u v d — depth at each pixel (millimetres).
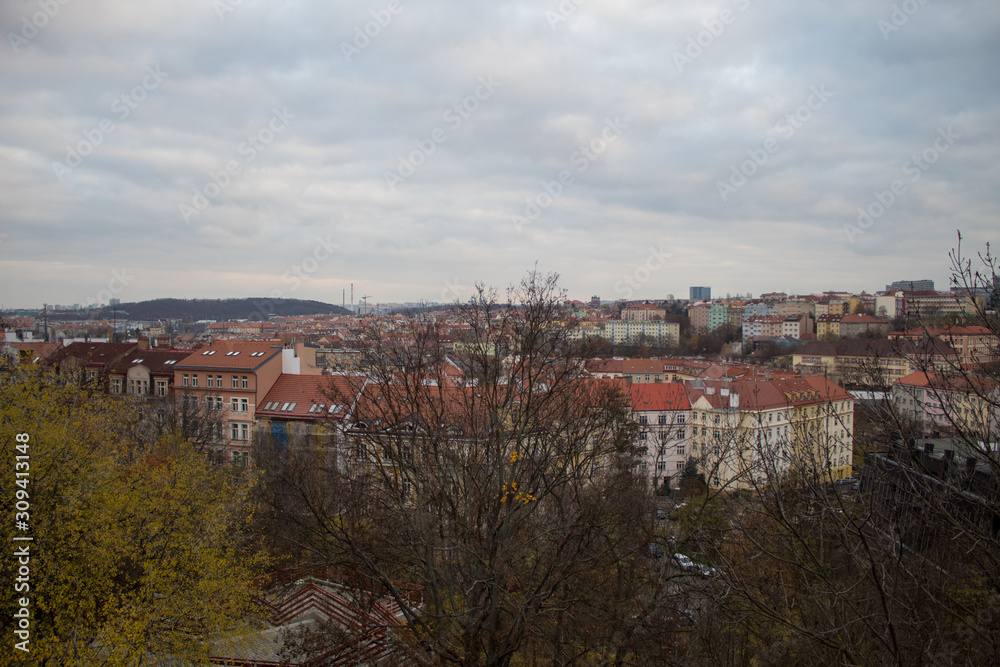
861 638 17234
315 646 25344
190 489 28688
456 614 22797
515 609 22281
